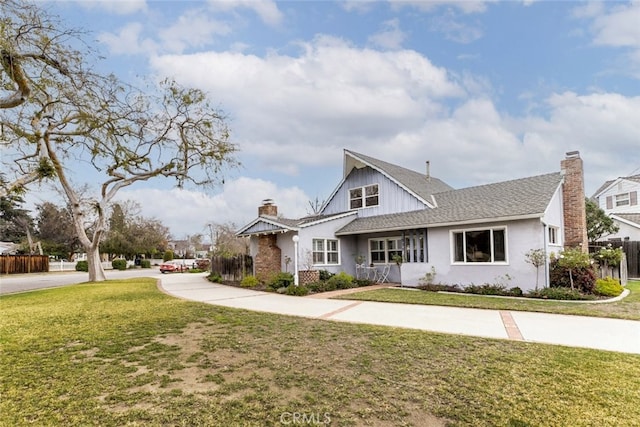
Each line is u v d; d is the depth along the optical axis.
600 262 14.54
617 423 3.41
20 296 13.64
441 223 14.21
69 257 45.91
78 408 3.73
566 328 7.20
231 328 7.34
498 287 12.78
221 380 4.50
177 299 11.86
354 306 10.30
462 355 5.44
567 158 15.06
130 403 3.86
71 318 8.45
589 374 4.61
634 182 29.11
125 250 44.12
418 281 15.18
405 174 20.05
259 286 16.06
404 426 3.38
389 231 16.53
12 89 7.88
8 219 45.34
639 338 6.39
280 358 5.35
